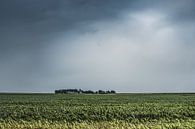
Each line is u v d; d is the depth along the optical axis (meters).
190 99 70.25
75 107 46.84
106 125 30.52
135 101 63.91
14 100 68.75
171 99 70.81
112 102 60.69
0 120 34.62
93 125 30.58
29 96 92.12
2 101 64.44
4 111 42.16
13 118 36.84
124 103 56.91
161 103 55.69
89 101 64.62
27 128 29.19
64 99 73.62
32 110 43.25
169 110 41.50
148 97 82.75
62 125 30.62
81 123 31.70
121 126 29.84
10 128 29.05
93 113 39.62
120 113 39.00
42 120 34.72
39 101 64.69
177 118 36.41
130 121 33.97
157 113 38.88
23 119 35.84
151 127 28.61
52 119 35.94
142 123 32.25
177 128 27.81
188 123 30.27
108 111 40.56
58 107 47.34
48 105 52.81
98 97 84.88
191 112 39.75
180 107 45.16
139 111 40.69
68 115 38.12
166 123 30.97
